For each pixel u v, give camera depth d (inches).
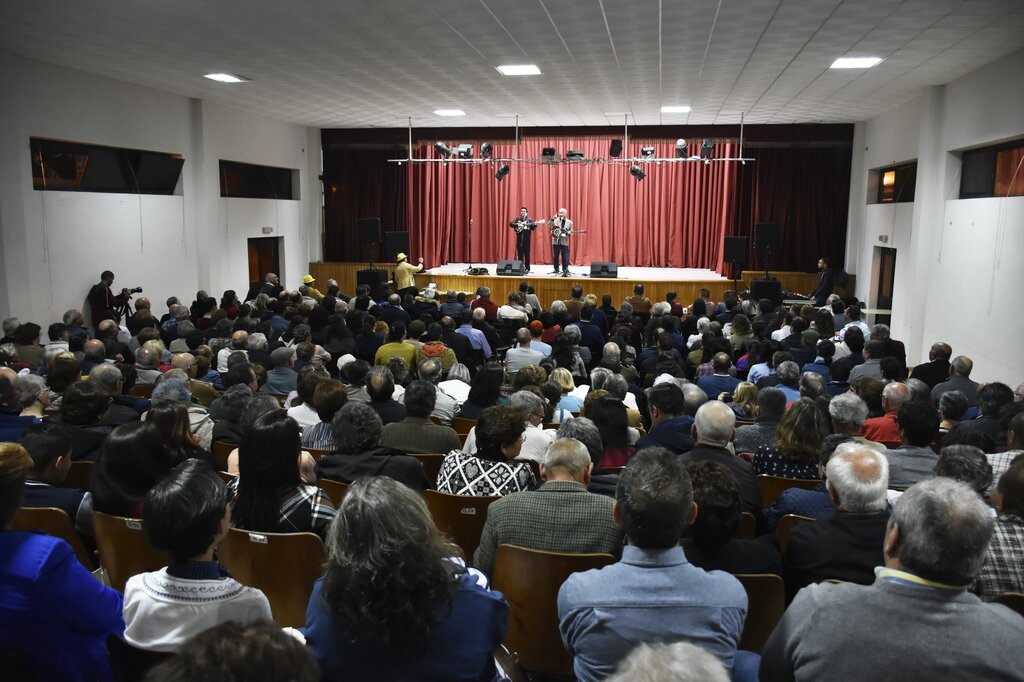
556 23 275.6
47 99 344.8
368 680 62.8
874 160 514.3
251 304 389.7
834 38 292.0
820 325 318.0
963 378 217.2
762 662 64.4
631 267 671.8
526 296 470.3
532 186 675.4
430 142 593.0
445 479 121.4
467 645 64.1
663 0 245.0
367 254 634.8
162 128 427.5
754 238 581.6
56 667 72.6
